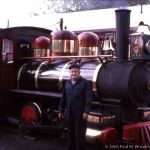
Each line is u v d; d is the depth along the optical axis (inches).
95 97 251.0
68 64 289.7
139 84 234.5
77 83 221.9
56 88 291.3
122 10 242.1
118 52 245.4
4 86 331.6
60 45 300.7
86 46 281.6
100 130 229.0
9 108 341.7
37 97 306.2
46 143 284.8
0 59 328.8
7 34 334.0
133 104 234.7
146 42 234.1
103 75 245.9
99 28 510.9
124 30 243.0
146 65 242.7
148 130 232.4
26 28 347.3
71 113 220.7
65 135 284.5
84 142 221.1
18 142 287.4
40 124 301.4
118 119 234.7
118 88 233.9
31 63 328.2
